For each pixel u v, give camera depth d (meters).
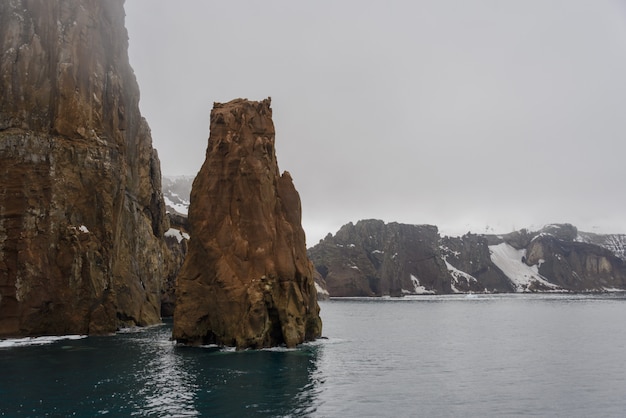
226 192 63.19
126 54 95.19
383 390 37.69
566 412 31.77
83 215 75.38
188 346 59.44
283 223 63.75
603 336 82.62
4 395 33.91
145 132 108.19
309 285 65.31
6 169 70.31
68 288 71.31
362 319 135.62
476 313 163.88
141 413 29.78
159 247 108.94
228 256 60.47
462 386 39.53
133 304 87.19
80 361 47.88
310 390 36.81
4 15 77.19
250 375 41.69
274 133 69.06
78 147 76.12
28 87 74.50
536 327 103.31
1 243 68.44
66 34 78.81
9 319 67.44
